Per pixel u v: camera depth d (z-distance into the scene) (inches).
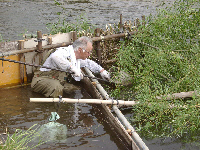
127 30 280.2
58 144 164.4
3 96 215.6
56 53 214.4
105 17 417.4
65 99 188.1
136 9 463.8
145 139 174.7
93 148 162.6
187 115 181.6
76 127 182.7
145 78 217.9
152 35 258.8
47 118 191.0
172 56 223.3
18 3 485.7
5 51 221.0
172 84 221.5
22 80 234.7
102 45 271.1
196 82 205.9
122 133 167.5
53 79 220.1
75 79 228.8
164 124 189.8
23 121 186.1
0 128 177.2
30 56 234.5
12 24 378.3
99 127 183.8
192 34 254.8
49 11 442.9
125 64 238.4
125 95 226.5
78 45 215.2
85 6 478.6
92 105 211.6
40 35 227.9
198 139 175.2
